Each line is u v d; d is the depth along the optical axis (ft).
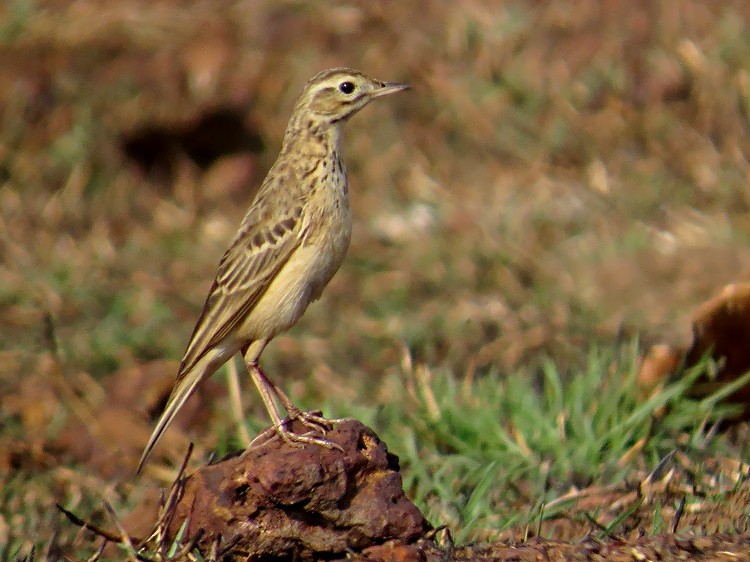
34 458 37.40
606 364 36.45
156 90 58.49
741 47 55.52
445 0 60.23
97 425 39.04
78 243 53.31
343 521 23.82
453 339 43.62
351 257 50.67
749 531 25.03
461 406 35.09
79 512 33.45
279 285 28.35
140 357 44.37
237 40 59.88
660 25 57.00
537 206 52.34
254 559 24.07
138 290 49.29
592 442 31.81
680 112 54.70
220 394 40.16
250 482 23.95
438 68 57.77
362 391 39.40
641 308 44.96
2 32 60.54
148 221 55.21
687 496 28.91
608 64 56.18
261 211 28.71
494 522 28.91
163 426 28.53
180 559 23.94
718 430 34.01
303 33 59.77
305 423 25.89
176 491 24.89
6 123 57.57
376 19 59.93
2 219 54.39
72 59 59.57
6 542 31.45
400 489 24.17
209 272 51.16
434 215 52.80
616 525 27.09
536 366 39.75
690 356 34.32
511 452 32.30
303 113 29.55
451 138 56.03
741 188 51.70
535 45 57.52
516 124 55.72
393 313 46.34
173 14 61.72
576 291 46.88
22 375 42.93
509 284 48.08
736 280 46.06
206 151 58.29
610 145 54.34
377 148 56.18
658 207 51.52
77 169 56.49
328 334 45.21
